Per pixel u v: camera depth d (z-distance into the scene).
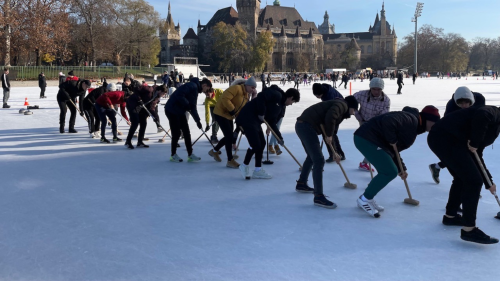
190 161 8.02
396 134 4.74
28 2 49.28
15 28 49.34
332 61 148.38
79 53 74.88
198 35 146.00
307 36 147.50
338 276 3.44
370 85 6.67
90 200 5.60
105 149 9.45
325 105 5.38
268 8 147.12
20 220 4.80
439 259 3.78
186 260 3.74
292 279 3.38
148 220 4.81
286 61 143.00
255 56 113.25
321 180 5.31
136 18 74.56
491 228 4.57
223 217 4.91
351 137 10.74
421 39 122.88
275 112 6.45
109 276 3.45
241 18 133.12
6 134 11.73
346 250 3.96
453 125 4.21
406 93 30.38
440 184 6.36
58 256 3.83
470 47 145.00
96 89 10.93
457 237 4.31
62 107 11.89
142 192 5.99
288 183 6.52
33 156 8.66
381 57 153.88
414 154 8.67
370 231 4.46
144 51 78.12
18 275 3.47
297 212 5.10
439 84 48.59
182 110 7.78
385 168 4.79
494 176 6.65
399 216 4.95
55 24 52.09
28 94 30.92
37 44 50.53
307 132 5.35
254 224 4.68
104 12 64.12
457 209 4.61
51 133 11.96
